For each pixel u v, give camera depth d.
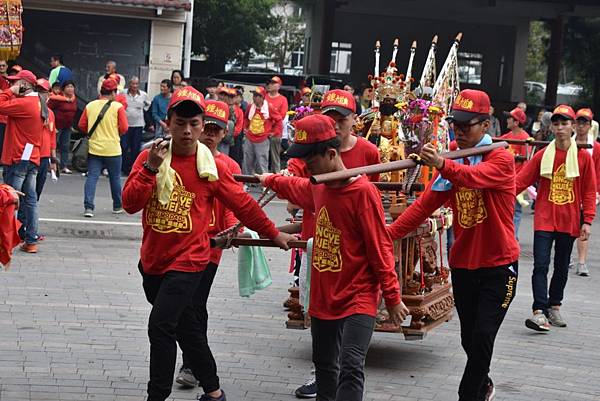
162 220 6.02
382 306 7.83
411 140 8.16
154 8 23.22
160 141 5.87
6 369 7.33
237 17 37.00
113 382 7.18
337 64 40.31
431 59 9.23
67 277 10.66
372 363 8.10
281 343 8.56
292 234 6.95
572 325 9.98
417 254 7.99
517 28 40.47
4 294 9.66
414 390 7.40
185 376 7.13
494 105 32.38
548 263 9.66
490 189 6.46
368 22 40.19
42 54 23.78
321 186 5.79
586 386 7.82
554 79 38.22
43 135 12.38
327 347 5.85
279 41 46.03
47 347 7.97
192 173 6.04
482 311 6.50
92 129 14.82
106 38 23.81
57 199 16.48
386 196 8.14
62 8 23.39
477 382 6.45
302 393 7.06
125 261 11.78
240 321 9.26
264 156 19.70
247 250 7.04
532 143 9.74
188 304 6.21
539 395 7.51
